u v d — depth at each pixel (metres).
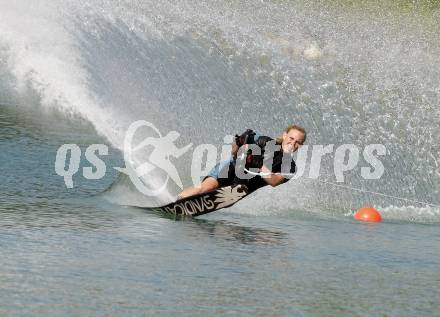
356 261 25.25
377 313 19.72
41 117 52.47
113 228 27.33
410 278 23.50
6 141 44.16
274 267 23.62
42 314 17.81
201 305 19.30
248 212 32.69
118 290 20.03
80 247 24.22
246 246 26.20
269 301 20.05
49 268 21.59
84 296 19.33
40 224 27.02
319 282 22.27
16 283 20.00
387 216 34.72
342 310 19.75
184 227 28.59
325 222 32.03
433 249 28.05
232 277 22.09
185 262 23.39
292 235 28.73
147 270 22.16
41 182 34.81
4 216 27.80
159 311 18.61
